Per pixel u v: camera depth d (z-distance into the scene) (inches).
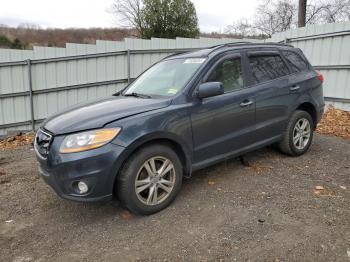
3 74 344.5
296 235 122.2
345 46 321.7
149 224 135.3
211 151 159.6
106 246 122.6
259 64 185.5
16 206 159.2
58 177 130.0
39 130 147.6
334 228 125.6
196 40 397.4
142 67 385.7
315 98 208.8
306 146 208.4
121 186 133.9
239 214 138.5
